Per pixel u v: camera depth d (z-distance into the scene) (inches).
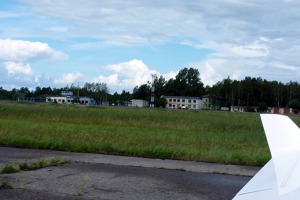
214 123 970.7
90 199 229.9
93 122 916.0
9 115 959.0
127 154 418.3
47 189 248.8
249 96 5600.4
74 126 751.7
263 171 74.0
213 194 248.2
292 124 84.2
